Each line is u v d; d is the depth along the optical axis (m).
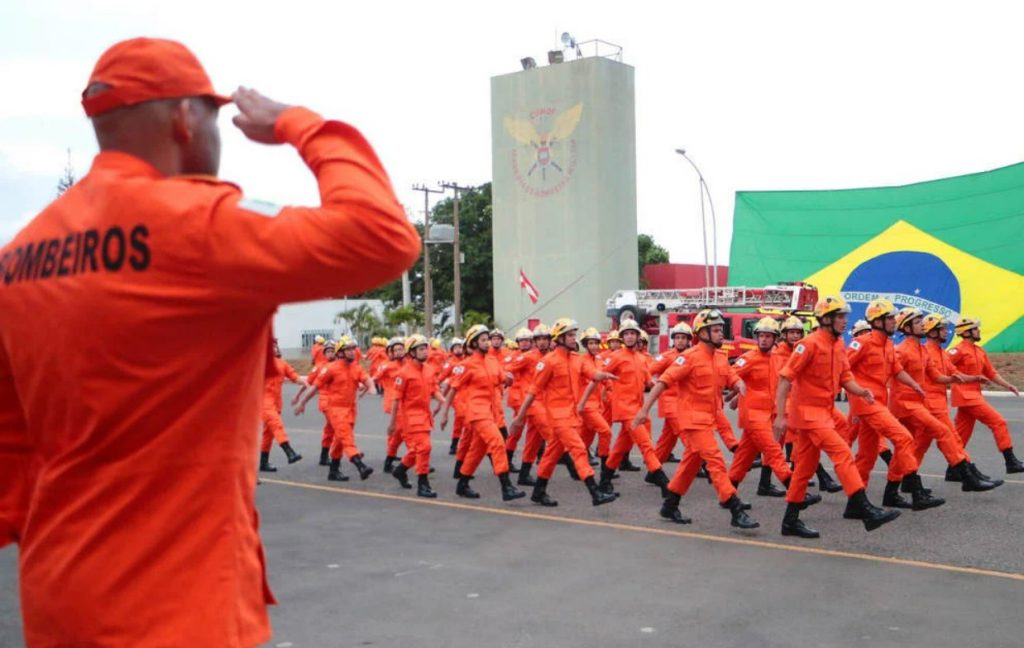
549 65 39.22
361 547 8.78
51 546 1.77
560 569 7.79
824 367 8.80
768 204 36.19
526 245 39.97
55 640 1.79
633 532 9.31
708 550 8.42
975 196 32.59
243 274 1.64
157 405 1.70
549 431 11.26
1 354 1.90
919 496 9.77
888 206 34.28
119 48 1.81
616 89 38.91
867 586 7.06
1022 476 11.82
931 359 11.61
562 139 38.91
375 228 1.66
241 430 1.82
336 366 13.40
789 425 9.05
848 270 34.28
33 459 2.00
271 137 1.89
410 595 7.04
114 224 1.69
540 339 13.62
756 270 35.84
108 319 1.66
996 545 8.29
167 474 1.73
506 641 5.93
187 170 1.90
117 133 1.82
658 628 6.13
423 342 12.00
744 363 11.03
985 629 5.97
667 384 9.94
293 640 6.01
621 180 39.06
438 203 52.19
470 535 9.30
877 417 10.00
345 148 1.78
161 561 1.73
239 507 1.82
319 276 1.65
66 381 1.70
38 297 1.74
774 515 10.12
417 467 11.91
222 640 1.75
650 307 27.88
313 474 14.01
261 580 1.96
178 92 1.82
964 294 31.92
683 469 9.78
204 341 1.71
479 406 11.59
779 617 6.32
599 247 38.12
